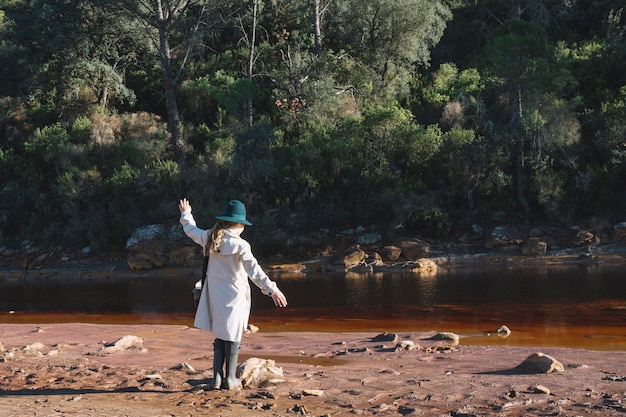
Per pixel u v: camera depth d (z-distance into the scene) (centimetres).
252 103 3966
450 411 500
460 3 4731
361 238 3023
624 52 3641
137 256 3150
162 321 1652
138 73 4556
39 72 4306
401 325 1406
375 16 4022
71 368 747
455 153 3169
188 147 3772
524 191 3059
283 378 633
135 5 3838
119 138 3978
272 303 1859
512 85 3027
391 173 3281
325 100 3656
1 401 551
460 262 2770
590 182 2988
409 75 4178
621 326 1270
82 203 3578
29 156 4016
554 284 1983
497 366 748
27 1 5828
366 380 643
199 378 653
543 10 4247
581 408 495
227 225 545
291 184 3322
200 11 3997
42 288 2747
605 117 3152
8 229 3741
